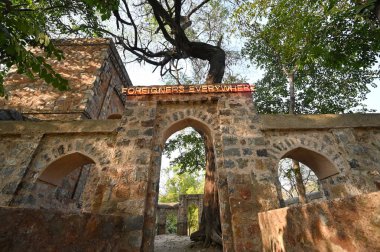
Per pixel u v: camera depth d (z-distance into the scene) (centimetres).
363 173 480
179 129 591
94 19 982
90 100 843
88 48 980
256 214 418
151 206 446
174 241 832
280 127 519
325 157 498
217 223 605
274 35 847
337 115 545
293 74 987
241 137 503
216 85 570
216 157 495
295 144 512
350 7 596
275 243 307
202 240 613
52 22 940
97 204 441
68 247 234
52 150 519
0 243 174
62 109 812
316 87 1034
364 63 668
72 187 738
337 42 633
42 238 208
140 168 466
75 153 513
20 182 478
